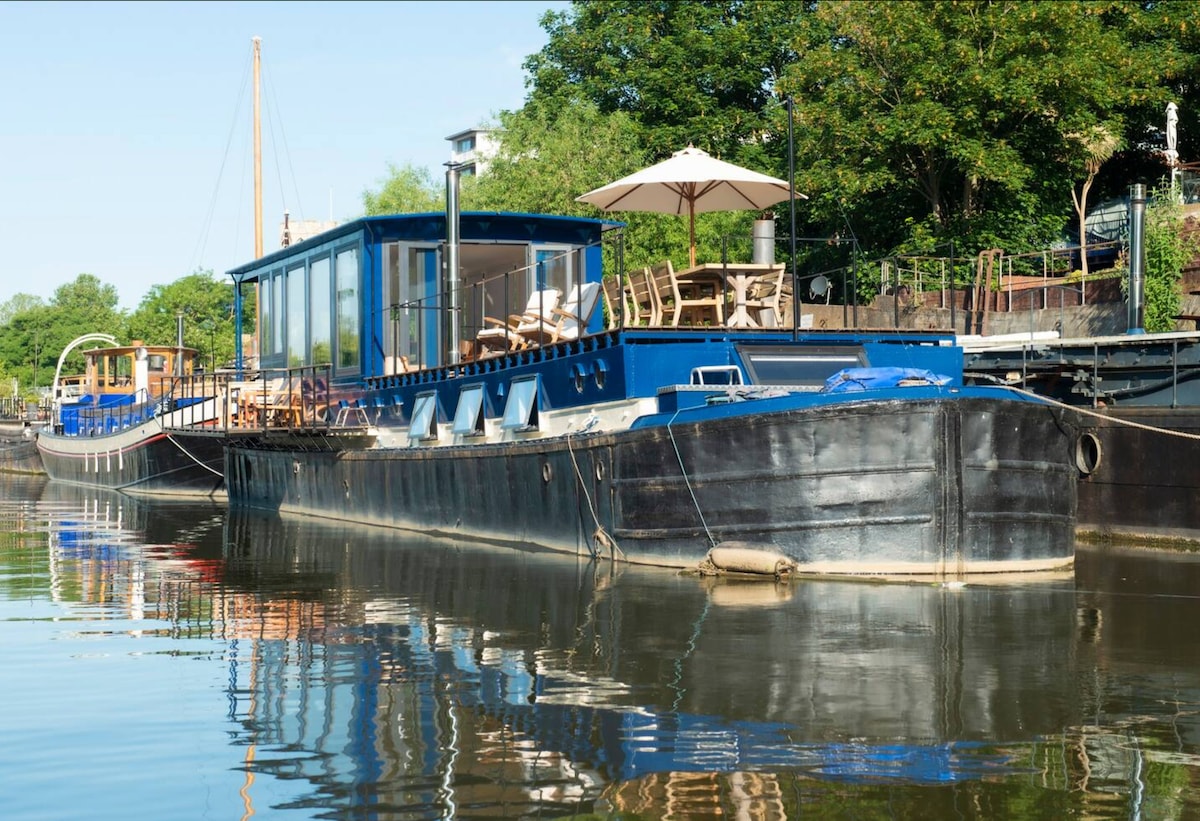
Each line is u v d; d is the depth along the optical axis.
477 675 8.27
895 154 32.31
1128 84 31.78
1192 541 15.03
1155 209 23.69
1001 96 29.89
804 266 36.75
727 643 9.14
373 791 6.04
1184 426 15.12
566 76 43.09
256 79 40.62
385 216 19.48
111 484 31.27
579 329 15.83
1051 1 30.17
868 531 12.13
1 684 8.23
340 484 20.89
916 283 28.31
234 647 9.41
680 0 41.97
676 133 39.25
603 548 13.94
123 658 9.05
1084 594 11.27
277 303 23.95
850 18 31.94
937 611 10.38
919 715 7.14
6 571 14.11
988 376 16.62
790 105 14.11
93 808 5.88
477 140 91.06
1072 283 24.69
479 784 6.10
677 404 13.22
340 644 9.45
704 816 5.64
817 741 6.68
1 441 42.84
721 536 12.62
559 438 14.58
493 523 16.33
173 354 35.72
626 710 7.32
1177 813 5.61
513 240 19.95
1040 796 5.83
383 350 19.80
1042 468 12.62
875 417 12.10
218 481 28.12
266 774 6.32
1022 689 7.72
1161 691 7.66
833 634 9.42
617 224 20.50
